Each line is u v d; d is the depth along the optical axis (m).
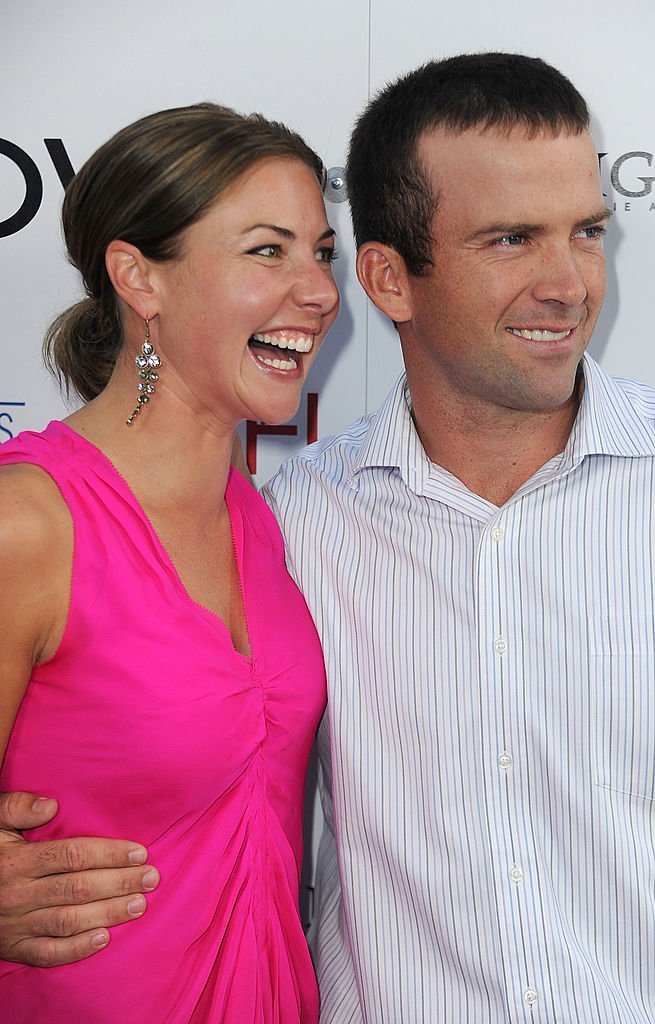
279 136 2.31
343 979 2.69
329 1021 2.67
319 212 2.36
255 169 2.26
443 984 2.50
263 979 2.40
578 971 2.38
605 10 3.26
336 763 2.62
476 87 2.34
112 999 2.24
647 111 3.28
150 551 2.29
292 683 2.49
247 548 2.56
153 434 2.37
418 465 2.55
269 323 2.31
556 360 2.36
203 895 2.32
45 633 2.20
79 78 3.41
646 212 3.33
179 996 2.30
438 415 2.54
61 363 2.59
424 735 2.52
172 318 2.30
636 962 2.40
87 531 2.23
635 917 2.39
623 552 2.43
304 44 3.35
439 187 2.37
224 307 2.25
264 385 2.35
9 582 2.12
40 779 2.26
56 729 2.24
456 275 2.38
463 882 2.47
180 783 2.26
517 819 2.44
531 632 2.45
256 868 2.40
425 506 2.56
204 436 2.41
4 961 2.29
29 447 2.28
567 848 2.42
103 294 2.41
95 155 2.35
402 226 2.47
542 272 2.31
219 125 2.26
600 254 2.39
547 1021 2.39
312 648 2.59
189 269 2.26
